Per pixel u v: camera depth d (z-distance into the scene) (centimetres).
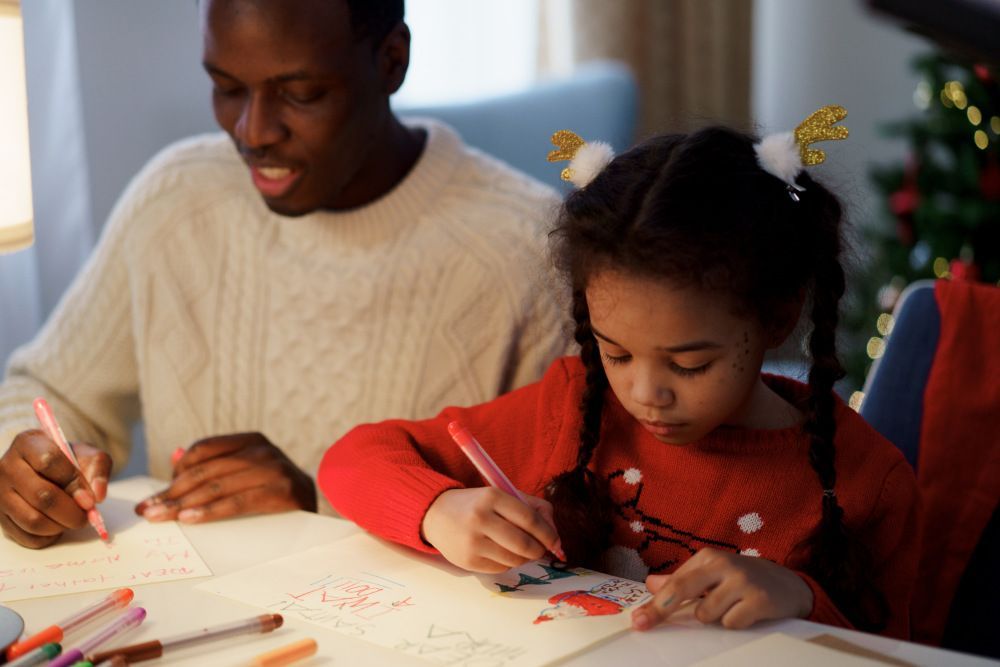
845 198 98
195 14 201
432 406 133
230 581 84
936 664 67
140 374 141
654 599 74
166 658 70
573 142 96
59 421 135
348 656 70
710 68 299
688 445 96
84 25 190
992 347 104
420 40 259
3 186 82
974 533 101
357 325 134
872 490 92
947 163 250
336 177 118
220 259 140
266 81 110
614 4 279
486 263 133
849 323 216
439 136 139
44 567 88
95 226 197
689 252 78
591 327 91
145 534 96
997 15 35
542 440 104
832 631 73
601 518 96
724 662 66
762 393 97
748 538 94
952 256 208
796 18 340
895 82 331
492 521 81
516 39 272
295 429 137
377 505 91
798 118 344
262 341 138
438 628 74
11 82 82
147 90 198
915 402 107
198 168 143
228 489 101
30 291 189
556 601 79
